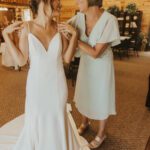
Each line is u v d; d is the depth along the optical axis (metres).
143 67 6.33
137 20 9.04
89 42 2.04
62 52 1.68
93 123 2.88
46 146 1.80
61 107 1.75
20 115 2.96
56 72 1.65
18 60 1.66
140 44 9.27
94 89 2.21
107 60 2.13
